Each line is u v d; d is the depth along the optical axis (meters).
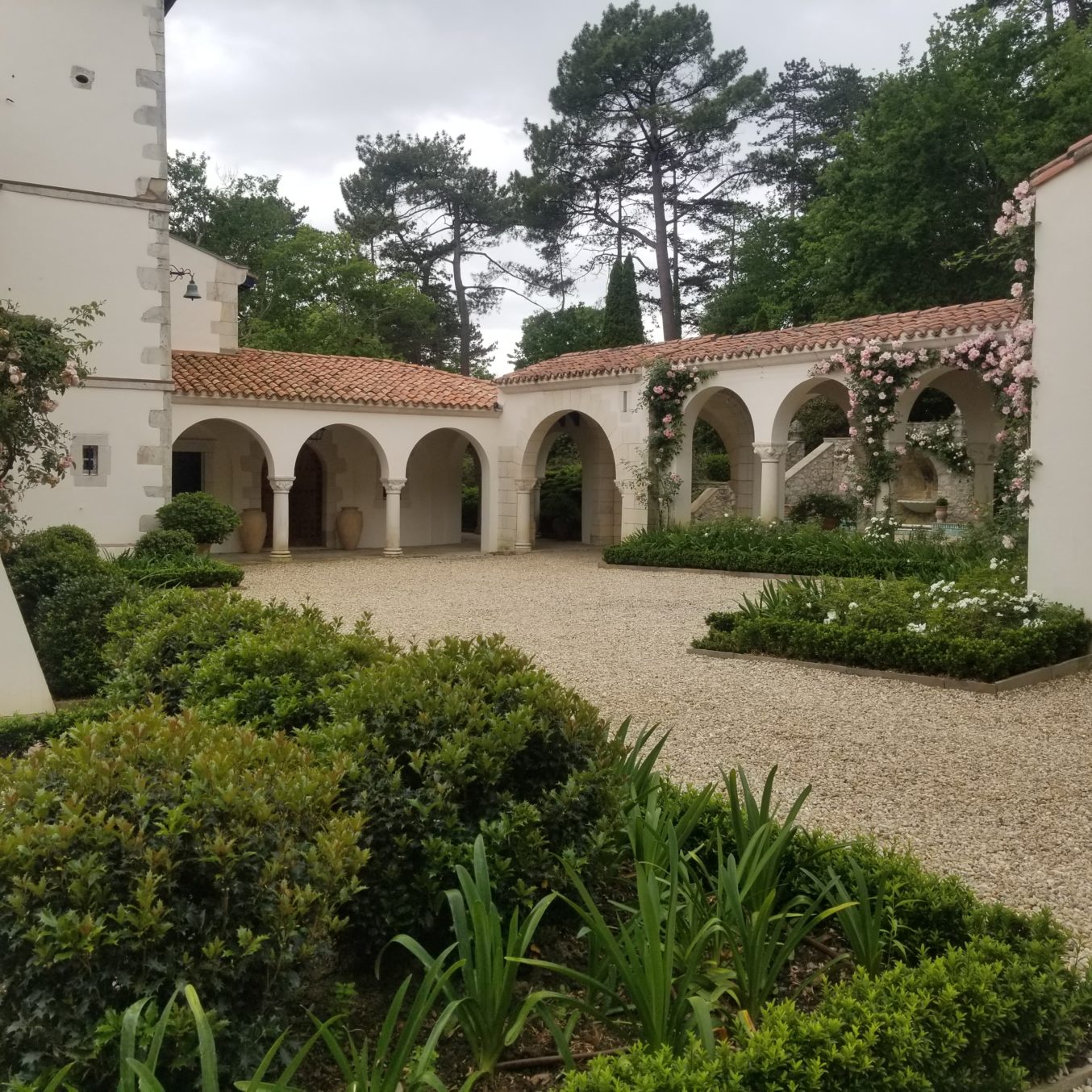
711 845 4.26
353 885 2.89
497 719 3.77
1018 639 8.88
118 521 16.36
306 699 4.54
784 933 3.71
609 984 3.10
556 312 42.75
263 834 2.81
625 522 20.33
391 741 3.69
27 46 15.33
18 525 13.89
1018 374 10.06
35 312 15.50
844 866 3.86
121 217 16.14
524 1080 2.91
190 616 5.81
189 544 16.28
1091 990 3.25
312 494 23.91
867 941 3.31
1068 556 9.70
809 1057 2.62
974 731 7.26
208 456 21.70
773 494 18.48
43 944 2.43
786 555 16.52
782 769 6.35
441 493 25.44
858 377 16.42
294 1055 2.72
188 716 3.54
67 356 12.66
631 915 3.67
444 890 3.33
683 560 18.16
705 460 29.92
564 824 3.66
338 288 37.78
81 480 16.03
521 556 21.78
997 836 5.20
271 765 3.15
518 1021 2.83
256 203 39.28
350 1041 2.58
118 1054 2.46
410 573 18.19
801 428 29.44
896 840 5.00
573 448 33.94
